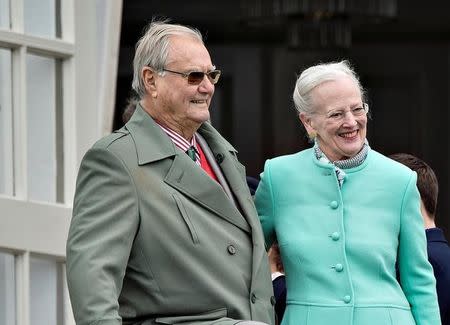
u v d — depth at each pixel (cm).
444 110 2175
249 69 2145
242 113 2145
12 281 1290
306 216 1127
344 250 1109
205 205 1069
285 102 2142
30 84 1308
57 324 1322
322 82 1117
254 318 1062
